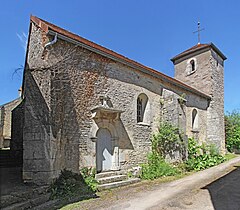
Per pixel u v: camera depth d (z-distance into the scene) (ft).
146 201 21.98
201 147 52.54
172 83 45.32
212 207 19.88
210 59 63.77
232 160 56.65
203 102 59.57
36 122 24.85
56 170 25.00
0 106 67.82
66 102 27.22
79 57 29.53
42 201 21.39
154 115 40.29
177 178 34.24
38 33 27.58
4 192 20.57
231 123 86.02
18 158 37.50
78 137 28.19
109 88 33.09
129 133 35.45
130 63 36.14
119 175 32.22
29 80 26.05
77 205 20.65
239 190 25.55
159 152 39.58
